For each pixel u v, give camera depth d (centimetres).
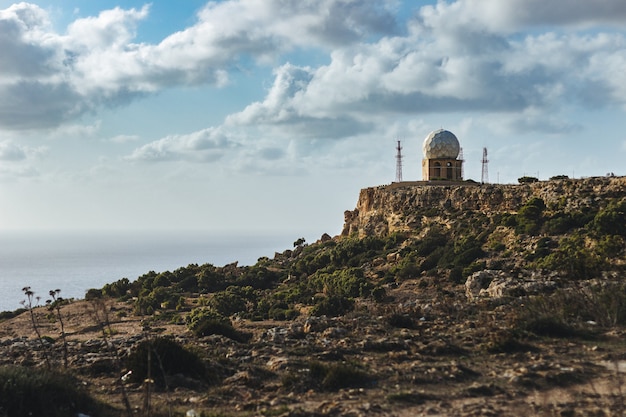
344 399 1966
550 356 2472
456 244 8269
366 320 3647
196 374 2327
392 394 1945
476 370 2308
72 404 1930
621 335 2847
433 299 5566
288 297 7888
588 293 3709
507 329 2956
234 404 1995
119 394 2144
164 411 1894
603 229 6662
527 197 8812
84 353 2983
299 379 2197
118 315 7938
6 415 1777
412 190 10669
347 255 9969
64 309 8800
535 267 6131
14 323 7612
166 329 5850
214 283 10206
